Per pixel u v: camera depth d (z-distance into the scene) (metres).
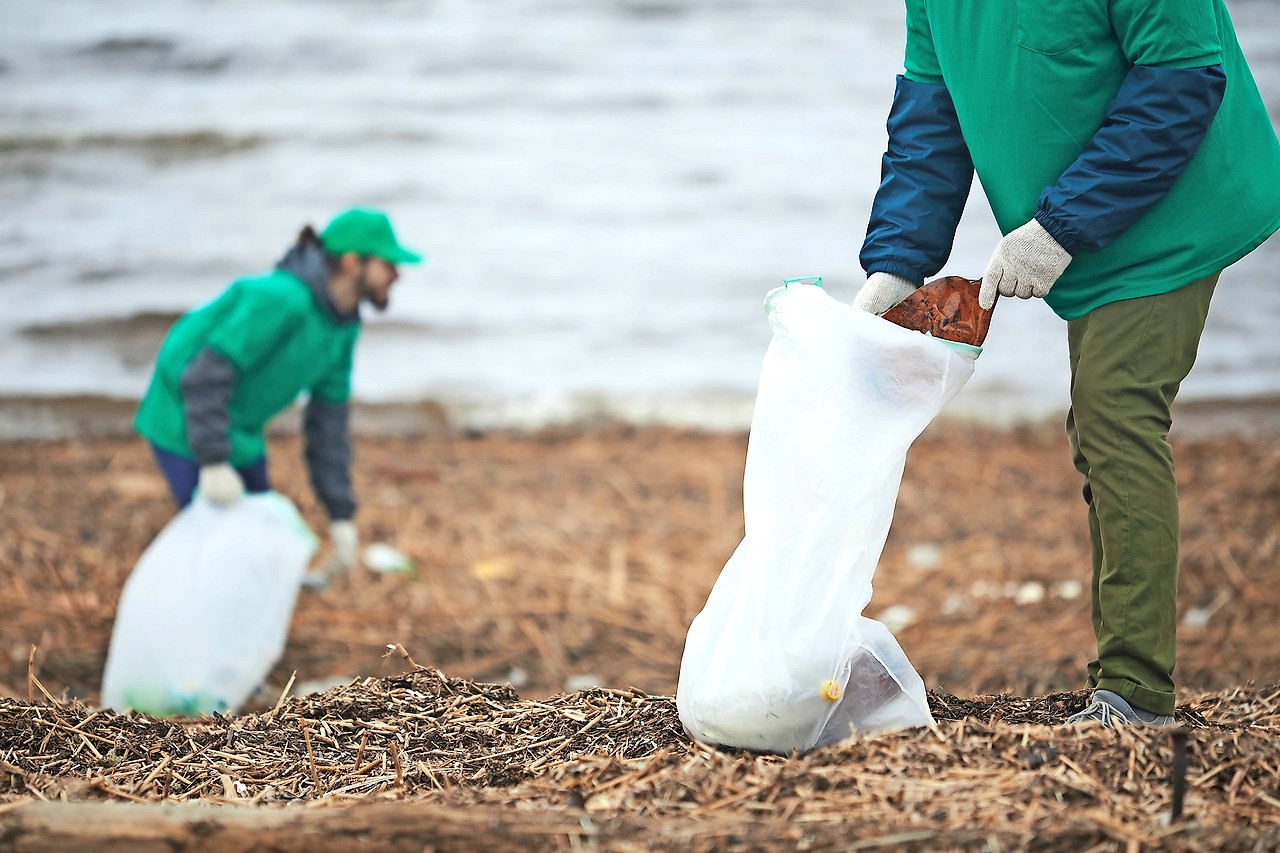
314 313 14.91
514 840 6.25
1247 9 48.72
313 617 18.33
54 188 41.75
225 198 41.56
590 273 37.41
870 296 8.31
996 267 7.66
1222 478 23.53
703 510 23.73
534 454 27.59
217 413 14.45
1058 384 30.81
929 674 15.77
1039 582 19.30
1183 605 17.75
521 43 50.91
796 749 7.59
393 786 7.64
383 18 52.22
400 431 29.66
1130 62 7.59
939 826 6.21
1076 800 6.55
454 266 37.81
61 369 31.88
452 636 17.75
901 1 54.06
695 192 42.12
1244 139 7.82
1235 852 5.98
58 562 20.14
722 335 34.34
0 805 6.87
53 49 49.22
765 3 53.03
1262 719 8.49
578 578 20.17
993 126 7.92
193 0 52.53
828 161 43.97
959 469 25.91
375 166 43.88
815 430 7.73
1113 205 7.43
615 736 8.30
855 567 7.71
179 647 13.67
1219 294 34.97
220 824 6.30
